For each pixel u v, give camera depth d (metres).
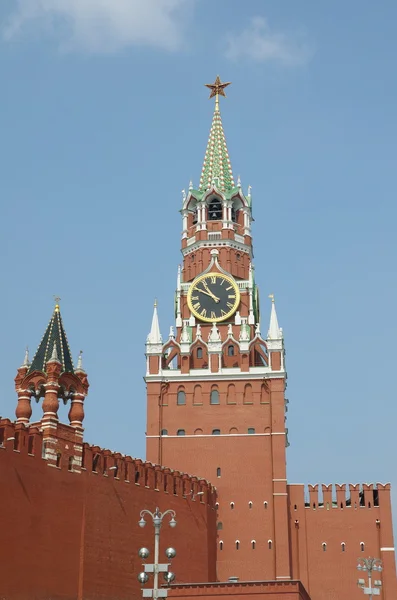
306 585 114.75
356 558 115.38
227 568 111.88
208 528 109.50
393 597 113.06
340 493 118.69
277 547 111.81
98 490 91.81
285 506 113.69
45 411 87.62
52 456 86.62
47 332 93.19
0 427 82.00
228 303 127.31
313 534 117.00
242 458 116.88
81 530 88.19
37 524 83.19
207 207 134.00
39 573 82.19
